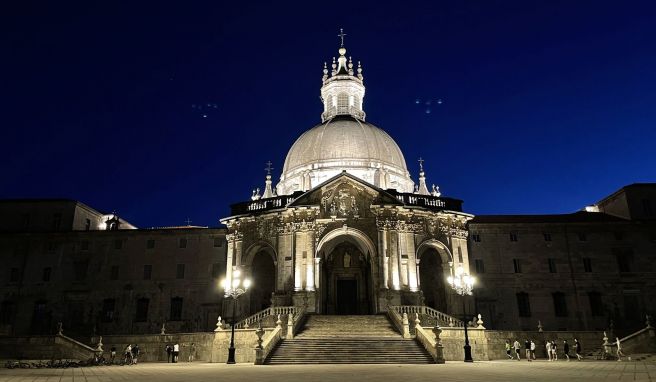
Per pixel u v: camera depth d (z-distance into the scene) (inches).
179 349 1951.3
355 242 2417.6
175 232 2664.9
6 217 2829.7
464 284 1950.1
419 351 1555.1
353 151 2726.4
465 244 2375.7
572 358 1918.1
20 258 2679.6
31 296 2620.6
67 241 2699.3
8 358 1941.4
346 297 2449.6
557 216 2755.9
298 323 1850.4
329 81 3191.4
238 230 2404.0
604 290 2522.1
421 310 1918.1
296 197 2330.2
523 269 2539.4
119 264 2640.3
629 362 1582.2
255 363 1475.1
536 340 1950.1
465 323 1612.9
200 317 2532.0
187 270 2608.3
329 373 1032.8
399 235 2212.1
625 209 2736.2
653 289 2529.5
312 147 2800.2
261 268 2529.5
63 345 1939.0
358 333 1781.5
